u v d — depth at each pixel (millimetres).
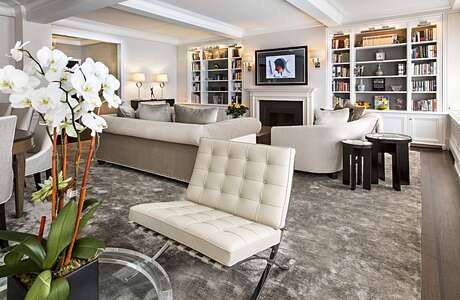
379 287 1704
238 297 1636
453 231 2393
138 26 7461
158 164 3977
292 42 7270
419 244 2193
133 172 4289
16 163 2611
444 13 5594
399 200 3113
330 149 3883
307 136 3998
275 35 7496
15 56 831
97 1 4250
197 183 2166
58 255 847
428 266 1911
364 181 3477
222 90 8844
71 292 875
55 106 792
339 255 2049
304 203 3039
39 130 3336
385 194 3307
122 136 4395
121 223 2568
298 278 1794
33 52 5375
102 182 3777
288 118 7465
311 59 7023
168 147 3836
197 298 1624
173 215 1791
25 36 5289
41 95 777
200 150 2254
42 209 2859
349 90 6758
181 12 6027
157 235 1764
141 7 5277
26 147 2605
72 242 876
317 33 6902
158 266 1379
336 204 3010
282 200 1806
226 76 8812
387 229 2439
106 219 2646
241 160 2031
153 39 8508
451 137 5348
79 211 875
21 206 2676
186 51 9227
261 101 7805
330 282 1752
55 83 801
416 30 6074
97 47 9633
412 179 3883
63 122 853
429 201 3082
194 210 1943
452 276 1802
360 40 6648
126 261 1414
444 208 2883
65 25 6570
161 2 5480
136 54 8242
